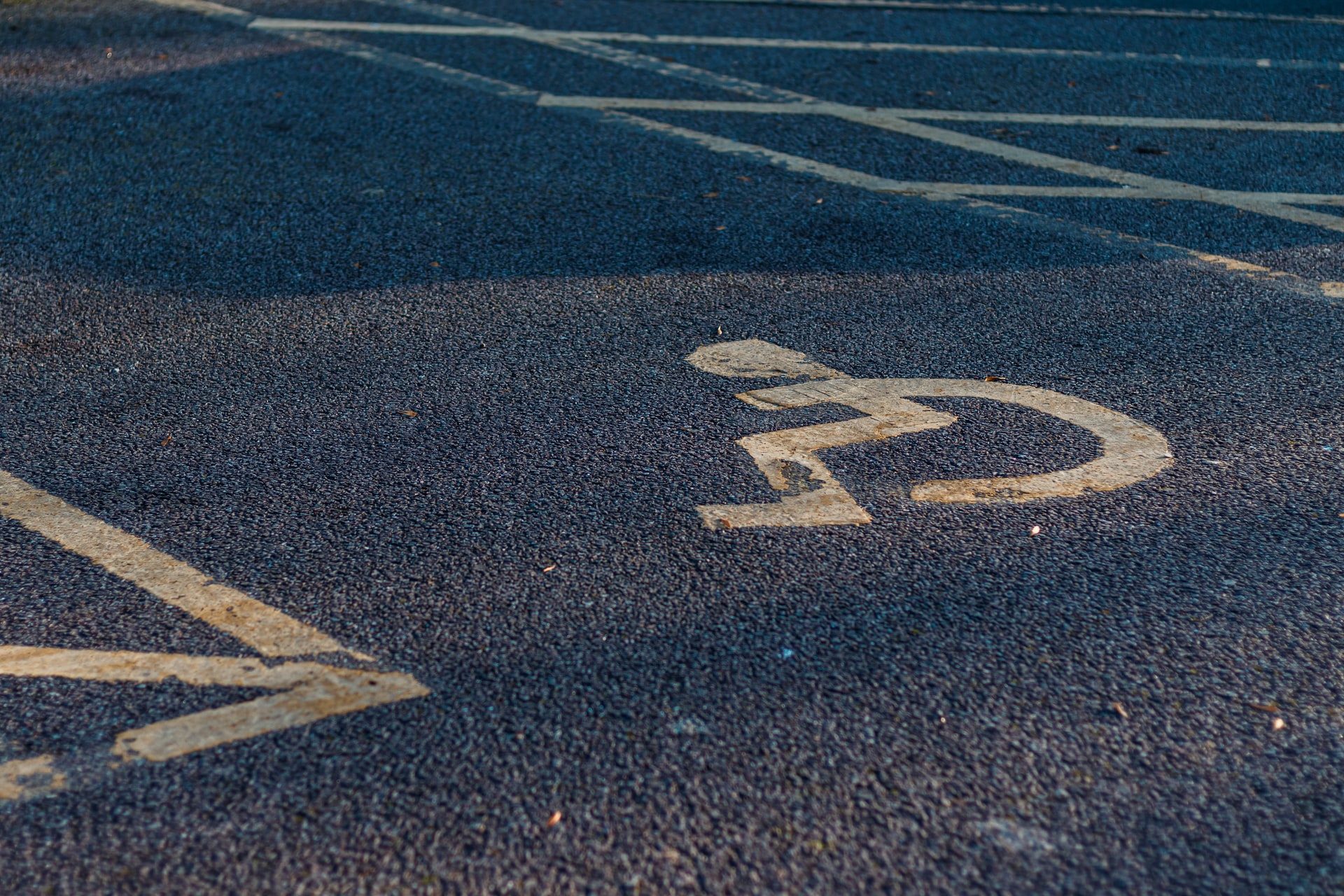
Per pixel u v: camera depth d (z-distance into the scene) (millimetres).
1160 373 4609
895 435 4164
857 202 6367
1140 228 6043
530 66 8469
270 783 2691
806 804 2629
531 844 2525
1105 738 2814
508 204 6293
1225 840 2555
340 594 3324
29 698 2963
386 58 8555
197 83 7953
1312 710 2900
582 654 3074
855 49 8992
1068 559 3471
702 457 4016
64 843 2551
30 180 6449
